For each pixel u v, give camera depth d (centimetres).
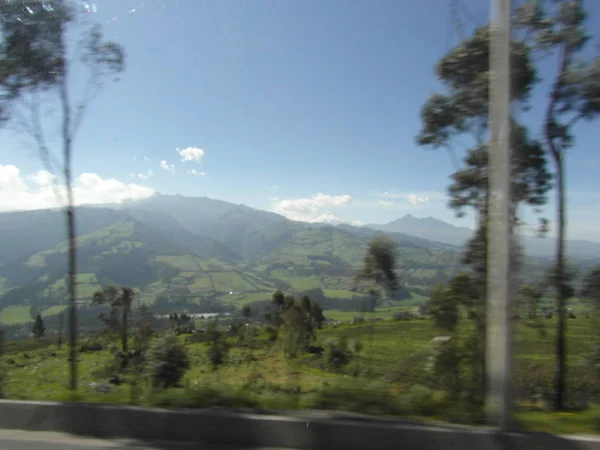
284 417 518
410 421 511
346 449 490
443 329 748
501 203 499
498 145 508
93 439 543
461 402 580
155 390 637
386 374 726
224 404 584
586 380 777
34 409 578
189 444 521
